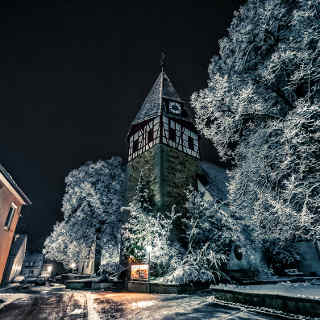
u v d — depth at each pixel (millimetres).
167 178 18359
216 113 8844
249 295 6707
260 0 8648
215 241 15500
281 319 5398
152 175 18906
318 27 6629
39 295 11234
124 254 18078
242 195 8719
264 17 7895
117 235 22328
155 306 7562
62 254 23094
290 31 7871
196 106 8945
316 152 6754
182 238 17031
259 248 17609
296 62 7160
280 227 7363
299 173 6688
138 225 16422
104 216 22078
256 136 8484
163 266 14688
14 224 13727
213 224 16094
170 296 10086
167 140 19797
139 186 18656
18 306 8086
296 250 18875
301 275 17812
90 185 22812
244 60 8875
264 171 7820
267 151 7773
